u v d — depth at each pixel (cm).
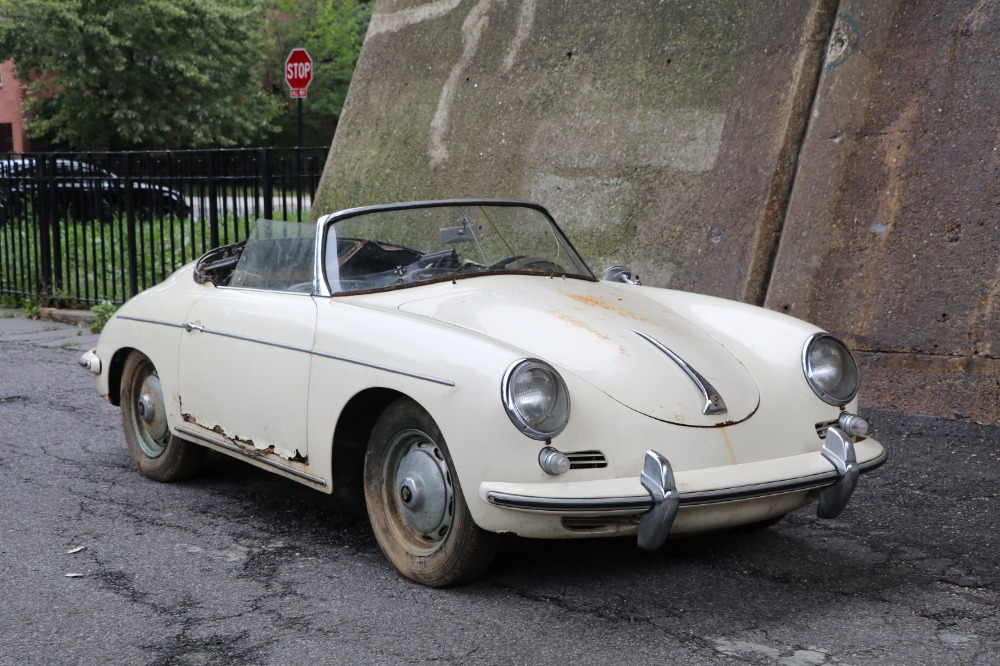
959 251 618
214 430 475
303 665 320
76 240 1138
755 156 732
